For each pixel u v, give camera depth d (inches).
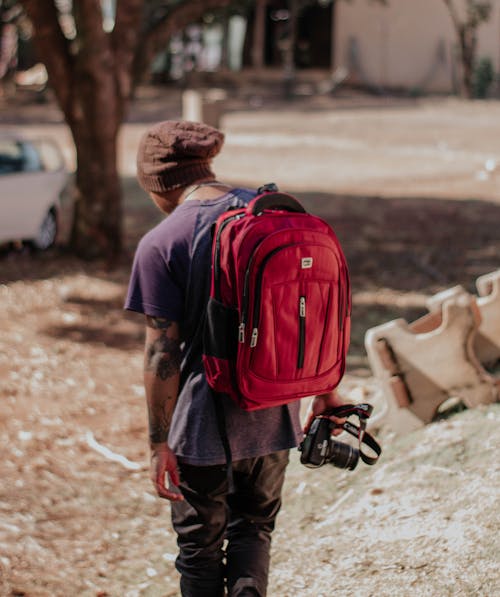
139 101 1266.0
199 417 102.7
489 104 1282.0
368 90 1449.3
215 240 99.0
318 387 103.4
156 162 106.2
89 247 380.5
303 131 919.7
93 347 274.5
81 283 346.9
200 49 1512.1
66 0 1064.2
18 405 225.0
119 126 374.9
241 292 96.4
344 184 616.1
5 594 140.1
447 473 156.4
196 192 105.1
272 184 107.0
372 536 144.8
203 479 105.1
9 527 160.7
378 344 177.6
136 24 366.3
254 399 99.0
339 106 1226.0
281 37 1576.0
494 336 187.9
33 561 150.2
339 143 828.6
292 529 154.1
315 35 1569.9
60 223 422.9
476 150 776.3
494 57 1488.7
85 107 365.1
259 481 109.7
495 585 123.4
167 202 108.3
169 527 161.5
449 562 131.3
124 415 217.8
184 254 101.0
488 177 633.6
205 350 99.9
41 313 309.9
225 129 934.4
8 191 385.7
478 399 175.9
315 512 157.8
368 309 317.4
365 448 173.3
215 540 109.4
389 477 161.2
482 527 135.9
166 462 103.4
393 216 500.1
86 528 161.2
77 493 174.9
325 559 142.5
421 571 131.6
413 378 177.3
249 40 1583.4
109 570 147.9
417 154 757.9
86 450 195.9
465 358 175.5
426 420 177.6
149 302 101.0
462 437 165.9
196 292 101.2
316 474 169.0
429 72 1488.7
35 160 412.5
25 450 195.9
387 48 1482.5
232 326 98.4
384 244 427.2
